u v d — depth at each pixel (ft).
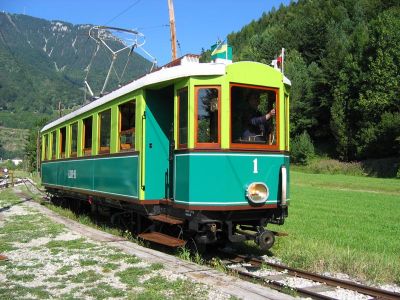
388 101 172.96
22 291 20.04
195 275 22.95
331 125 195.72
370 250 32.58
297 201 78.84
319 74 210.79
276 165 28.17
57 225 41.01
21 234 36.01
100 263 25.70
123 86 35.60
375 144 175.32
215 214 26.84
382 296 21.40
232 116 26.89
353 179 143.43
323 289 22.66
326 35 252.83
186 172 26.84
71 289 20.63
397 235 40.22
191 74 26.86
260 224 28.43
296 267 27.58
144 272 23.48
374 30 187.52
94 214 47.47
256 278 23.98
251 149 27.25
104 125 38.34
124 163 33.40
